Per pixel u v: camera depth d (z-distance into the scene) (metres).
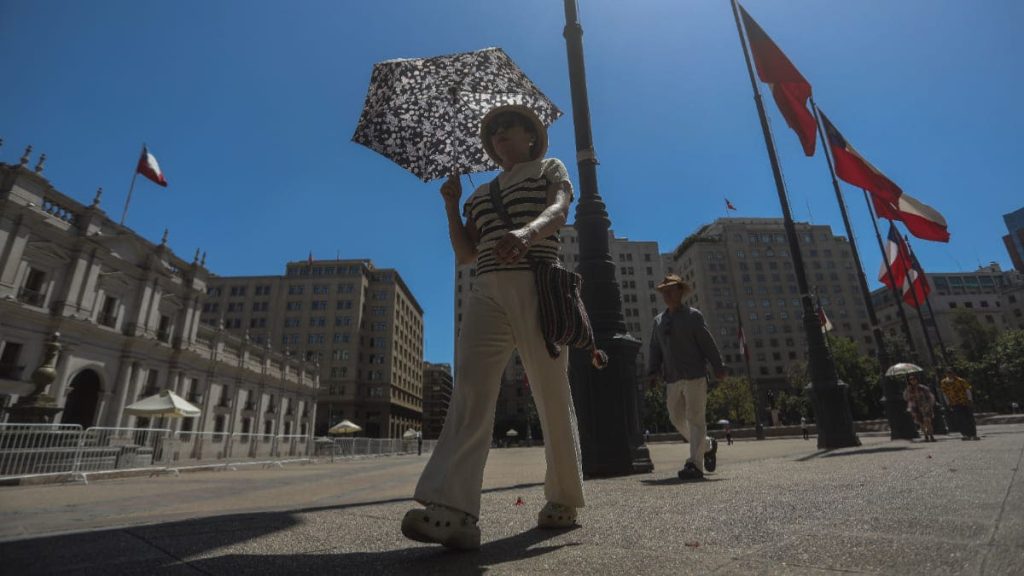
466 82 2.42
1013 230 88.50
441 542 1.47
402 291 103.06
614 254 97.06
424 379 147.38
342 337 86.12
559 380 1.84
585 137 5.45
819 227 98.38
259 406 45.00
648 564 1.21
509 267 1.82
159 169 31.84
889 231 17.08
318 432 81.06
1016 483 2.18
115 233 30.25
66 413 28.62
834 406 8.25
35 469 9.40
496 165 2.26
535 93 2.40
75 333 27.06
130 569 1.34
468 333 1.80
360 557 1.46
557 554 1.39
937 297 94.06
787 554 1.22
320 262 92.50
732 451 10.52
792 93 11.12
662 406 63.00
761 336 90.31
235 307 87.69
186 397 35.62
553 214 1.74
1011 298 93.31
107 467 11.12
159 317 33.53
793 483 2.77
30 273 25.47
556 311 1.74
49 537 1.85
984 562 1.03
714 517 1.82
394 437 90.94
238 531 1.93
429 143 2.32
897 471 3.06
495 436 86.56
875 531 1.42
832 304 93.56
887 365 11.84
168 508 3.54
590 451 4.56
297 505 3.28
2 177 24.36
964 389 8.73
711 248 95.62
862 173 12.77
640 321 93.50
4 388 23.23
